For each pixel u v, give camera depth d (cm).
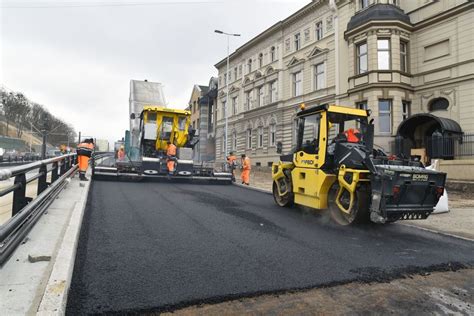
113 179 1298
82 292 325
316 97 2320
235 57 3488
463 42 1574
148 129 1405
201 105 4391
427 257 496
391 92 1744
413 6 1806
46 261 351
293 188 817
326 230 639
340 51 2102
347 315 312
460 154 1525
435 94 1692
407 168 612
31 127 7800
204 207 809
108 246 465
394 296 357
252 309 312
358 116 773
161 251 457
